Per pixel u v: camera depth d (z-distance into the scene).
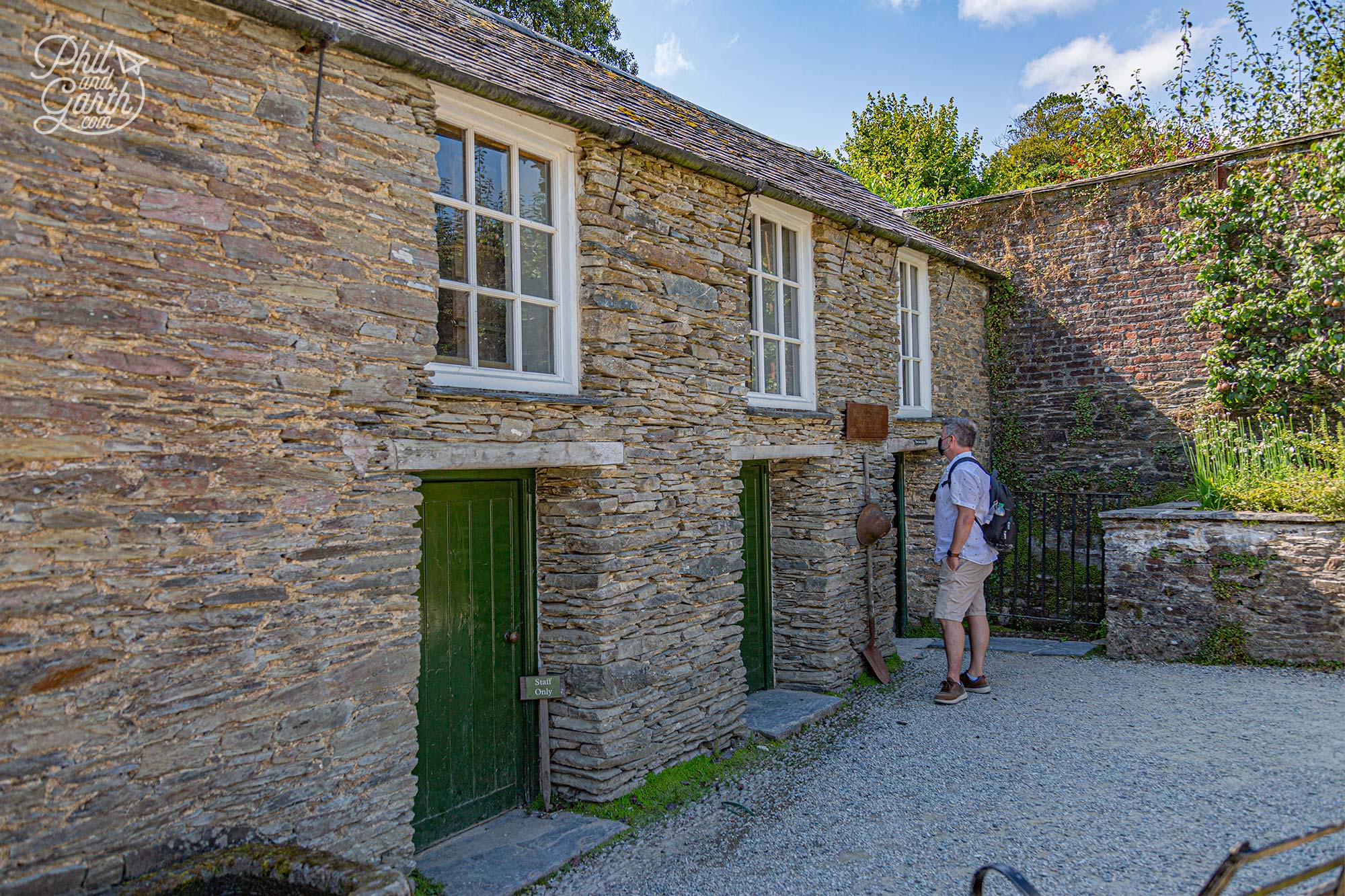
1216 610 7.21
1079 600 9.37
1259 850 2.05
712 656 5.57
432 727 4.32
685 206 5.38
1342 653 6.71
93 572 2.86
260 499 3.27
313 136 3.44
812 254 7.00
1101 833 4.18
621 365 4.84
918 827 4.41
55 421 2.78
